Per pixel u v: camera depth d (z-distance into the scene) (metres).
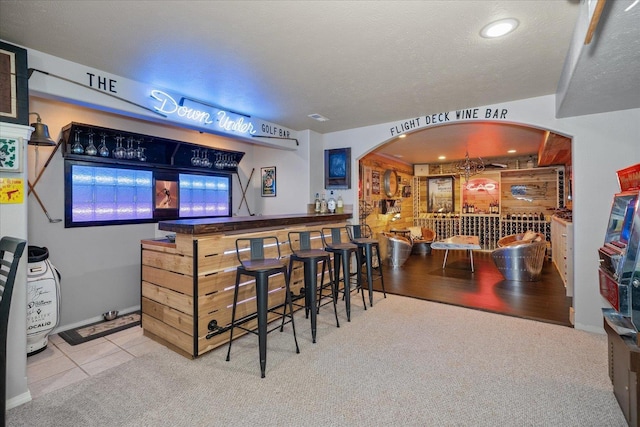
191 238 2.65
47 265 2.83
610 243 2.13
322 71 2.86
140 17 2.03
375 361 2.54
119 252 3.81
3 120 2.06
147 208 4.10
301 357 2.62
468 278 5.38
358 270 4.07
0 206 2.04
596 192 3.13
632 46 1.82
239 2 1.87
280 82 3.12
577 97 2.67
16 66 2.13
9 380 2.03
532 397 2.07
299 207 5.19
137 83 3.08
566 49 2.43
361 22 2.08
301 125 4.82
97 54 2.53
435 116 4.20
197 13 1.98
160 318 2.96
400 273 5.79
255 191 5.74
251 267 2.49
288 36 2.26
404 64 2.71
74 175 3.45
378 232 7.04
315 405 2.01
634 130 2.98
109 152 3.67
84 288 3.51
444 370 2.40
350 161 5.03
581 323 3.18
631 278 1.70
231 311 2.93
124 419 1.90
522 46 2.40
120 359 2.65
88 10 1.94
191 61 2.66
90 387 2.24
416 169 9.45
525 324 3.30
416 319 3.45
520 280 5.15
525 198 8.40
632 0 1.38
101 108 2.91
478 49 2.45
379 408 1.97
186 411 1.96
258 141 4.50
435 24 2.10
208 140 4.93
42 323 2.74
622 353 1.89
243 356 2.66
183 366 2.52
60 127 3.33
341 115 4.28
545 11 1.95
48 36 2.26
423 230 8.34
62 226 3.35
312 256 2.95
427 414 1.92
